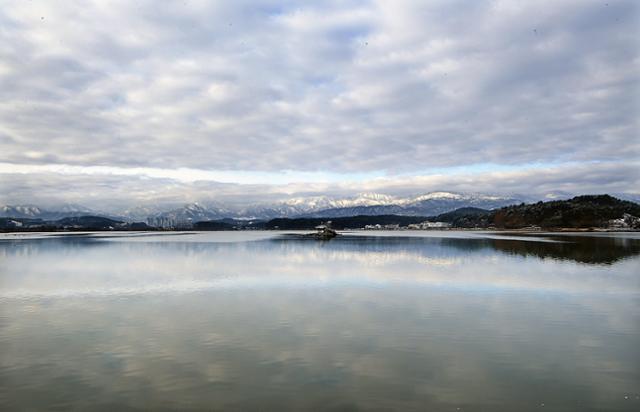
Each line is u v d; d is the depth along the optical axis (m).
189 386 14.98
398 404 13.63
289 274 43.72
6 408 13.43
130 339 20.56
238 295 31.91
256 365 16.97
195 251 78.31
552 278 39.53
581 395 14.30
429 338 20.58
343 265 52.38
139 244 103.44
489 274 42.59
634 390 14.69
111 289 34.62
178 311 26.50
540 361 17.45
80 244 102.44
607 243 90.44
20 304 28.88
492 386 14.99
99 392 14.55
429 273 43.75
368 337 20.75
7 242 112.69
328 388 14.79
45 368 16.77
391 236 166.00
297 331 21.84
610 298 30.22
